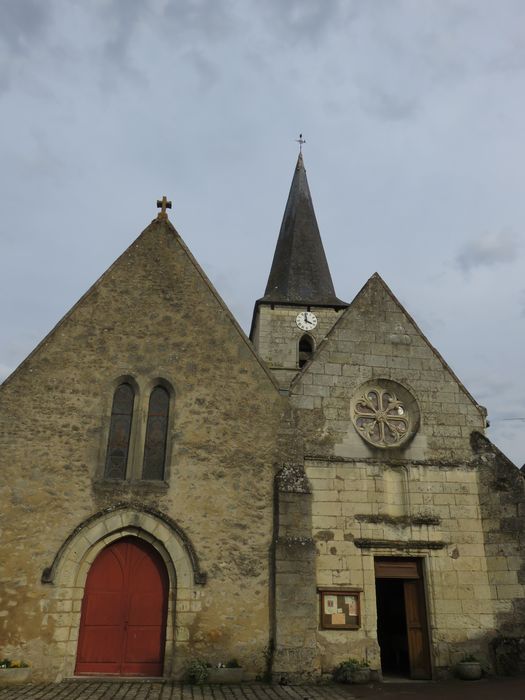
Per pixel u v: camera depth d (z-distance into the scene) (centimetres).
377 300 1465
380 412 1359
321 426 1311
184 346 1321
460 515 1272
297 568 1146
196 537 1168
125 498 1177
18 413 1205
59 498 1158
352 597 1173
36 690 974
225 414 1273
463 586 1216
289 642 1095
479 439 1344
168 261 1402
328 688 1045
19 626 1066
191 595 1127
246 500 1209
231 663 1088
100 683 1039
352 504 1251
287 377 2355
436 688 1047
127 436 1246
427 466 1305
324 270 2783
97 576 1152
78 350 1282
